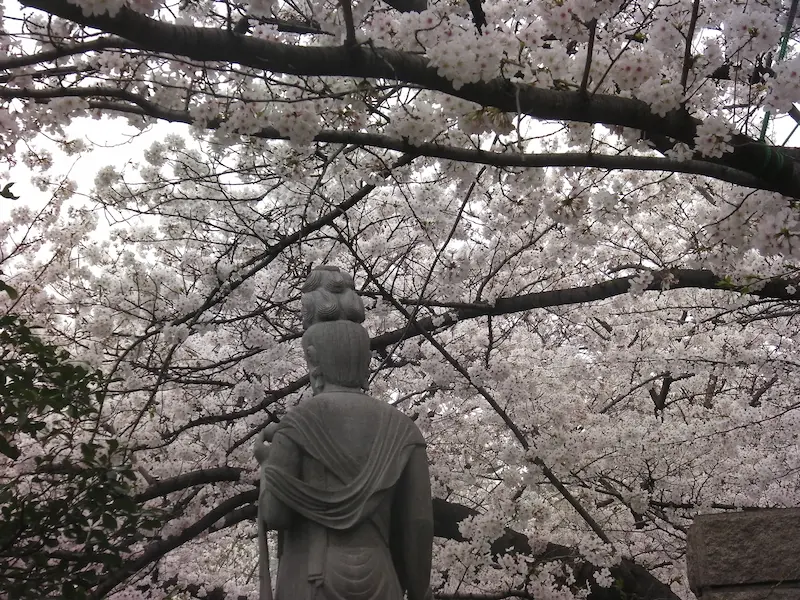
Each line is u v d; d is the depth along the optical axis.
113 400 8.41
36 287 8.99
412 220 9.02
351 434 3.85
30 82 4.99
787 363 9.34
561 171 7.81
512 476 7.57
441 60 4.04
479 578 8.15
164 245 9.66
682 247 10.07
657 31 4.42
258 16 4.22
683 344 9.66
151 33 3.61
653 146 5.09
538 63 4.64
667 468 8.96
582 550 7.44
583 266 9.72
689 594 9.50
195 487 8.09
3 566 4.61
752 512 4.91
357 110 4.99
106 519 4.70
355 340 4.16
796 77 4.41
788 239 5.14
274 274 8.42
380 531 3.77
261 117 4.92
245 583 10.68
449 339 9.75
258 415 7.72
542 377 9.14
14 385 4.75
